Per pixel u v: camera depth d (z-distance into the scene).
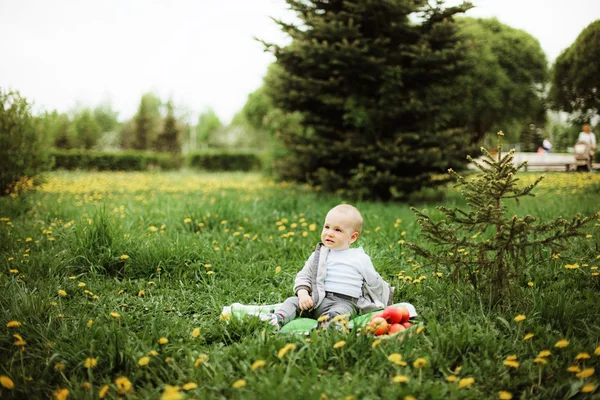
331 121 10.44
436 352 2.58
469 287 3.53
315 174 10.36
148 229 5.74
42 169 10.66
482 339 2.71
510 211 6.85
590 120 11.62
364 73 9.35
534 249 3.15
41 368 2.57
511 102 17.02
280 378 2.31
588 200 7.54
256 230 6.25
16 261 4.51
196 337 2.96
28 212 7.38
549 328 2.92
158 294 3.95
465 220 3.20
